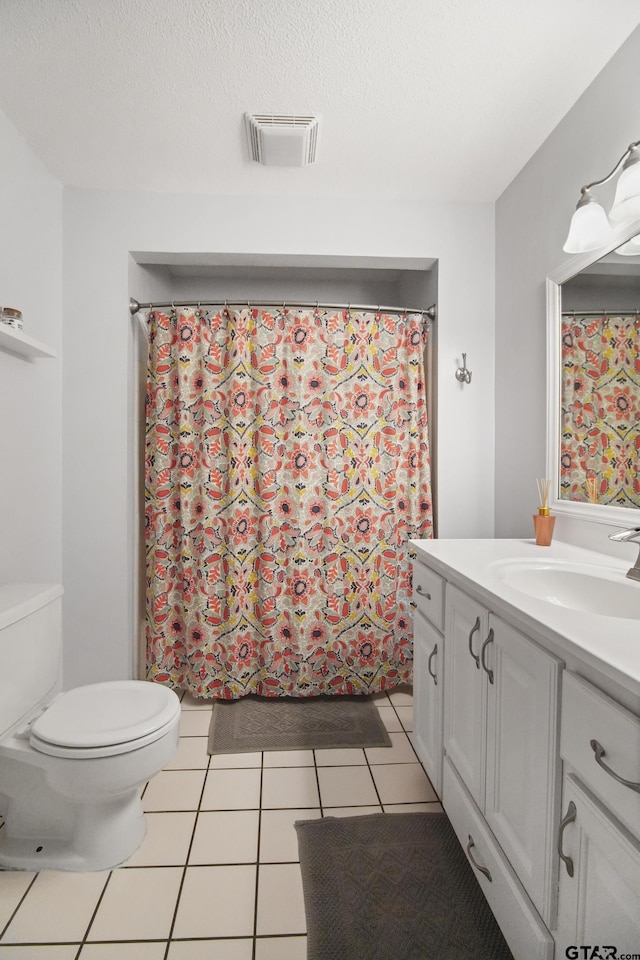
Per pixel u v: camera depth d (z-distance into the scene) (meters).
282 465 2.20
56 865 1.29
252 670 2.24
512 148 1.85
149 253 2.14
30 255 1.85
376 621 2.24
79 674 2.13
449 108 1.63
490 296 2.24
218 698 2.23
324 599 2.22
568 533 1.69
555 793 0.85
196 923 1.14
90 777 1.20
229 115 1.67
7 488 1.72
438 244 2.22
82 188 2.10
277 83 1.52
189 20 1.30
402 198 2.20
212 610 2.17
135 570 2.26
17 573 1.78
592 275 1.53
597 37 1.36
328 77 1.49
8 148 1.70
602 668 0.71
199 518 2.17
